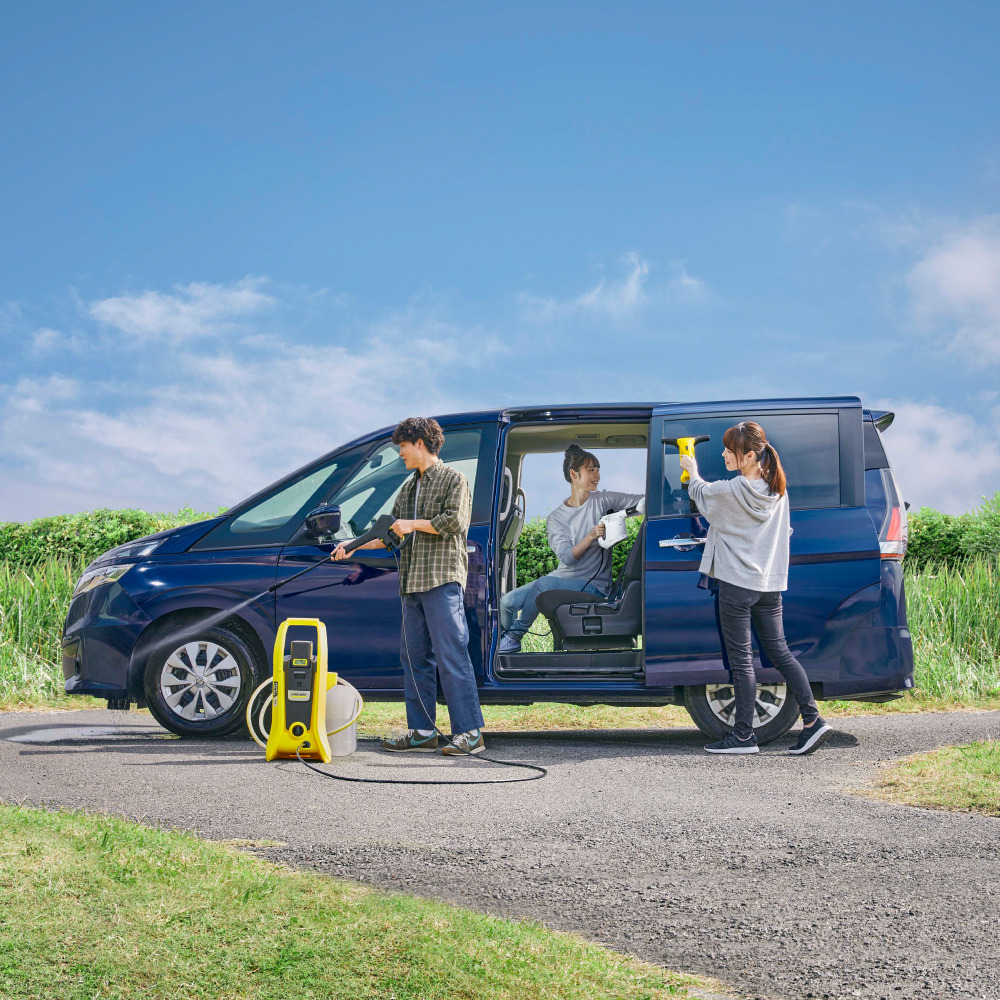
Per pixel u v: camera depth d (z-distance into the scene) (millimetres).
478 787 4500
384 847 3410
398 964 2176
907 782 4523
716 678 5516
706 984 2334
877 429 5820
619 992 2188
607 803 4184
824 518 5566
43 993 1958
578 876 3150
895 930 2693
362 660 5730
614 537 6141
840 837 3619
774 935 2656
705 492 5371
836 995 2297
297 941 2256
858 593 5496
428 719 5562
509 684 5656
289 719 5070
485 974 2168
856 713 7609
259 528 6004
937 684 8320
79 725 6699
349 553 5402
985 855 3385
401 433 5387
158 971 2074
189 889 2551
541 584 6352
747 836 3637
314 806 4039
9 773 4625
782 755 5438
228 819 3760
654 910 2846
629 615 5949
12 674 8312
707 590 5539
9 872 2561
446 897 2918
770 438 5719
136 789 4270
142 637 5895
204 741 5816
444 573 5355
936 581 10055
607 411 5961
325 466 6094
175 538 6066
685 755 5457
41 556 13727
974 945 2588
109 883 2535
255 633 5906
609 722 7199
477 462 5910
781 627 5414
